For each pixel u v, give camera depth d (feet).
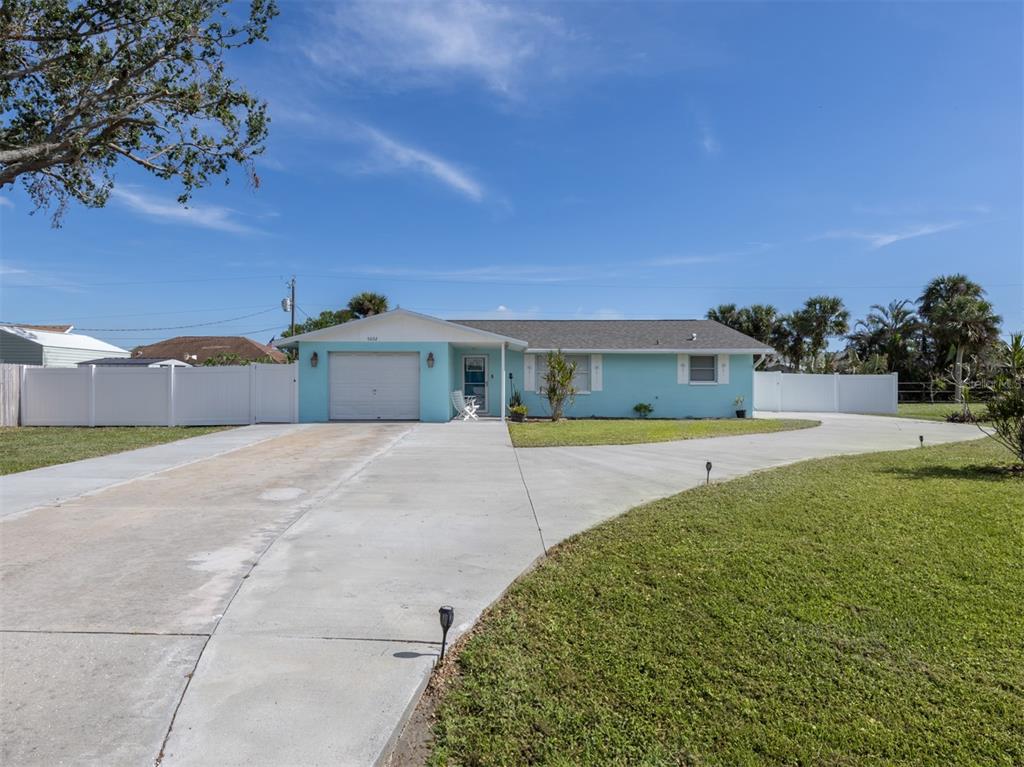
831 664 10.98
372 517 20.47
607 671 10.68
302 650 11.00
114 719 8.80
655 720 9.40
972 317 104.63
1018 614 12.89
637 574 15.03
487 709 9.53
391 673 10.26
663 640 11.76
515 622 12.37
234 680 9.93
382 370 58.39
